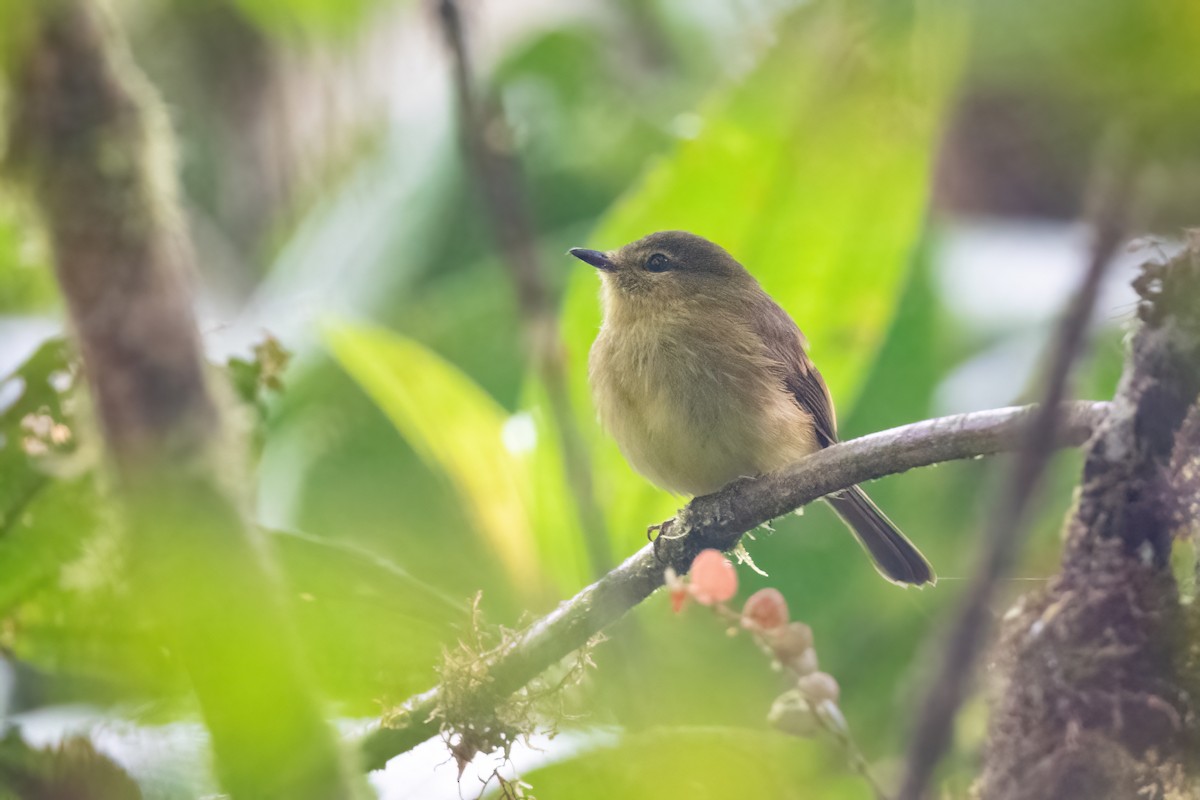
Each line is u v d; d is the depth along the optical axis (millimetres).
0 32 3422
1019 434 2293
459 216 4199
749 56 3971
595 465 4059
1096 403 3914
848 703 4074
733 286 4070
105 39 3607
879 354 4125
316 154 4191
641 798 3928
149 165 3619
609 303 4066
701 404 4047
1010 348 4148
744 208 4016
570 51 4219
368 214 4199
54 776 3928
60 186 3512
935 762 2393
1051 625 3910
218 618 3256
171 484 3398
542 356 3951
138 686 3932
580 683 3963
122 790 3926
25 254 3930
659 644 4039
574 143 4219
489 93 3945
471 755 3938
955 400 4137
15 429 3939
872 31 2816
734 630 3904
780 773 3938
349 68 4164
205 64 4172
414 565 4133
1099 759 3904
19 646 3938
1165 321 3877
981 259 4160
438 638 3939
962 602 2359
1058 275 4156
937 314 4125
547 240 4199
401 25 4105
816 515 4109
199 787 3924
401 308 4184
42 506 3936
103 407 3508
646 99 4215
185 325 3559
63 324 3922
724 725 4020
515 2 4230
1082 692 3906
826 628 4098
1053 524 3971
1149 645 3906
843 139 3123
